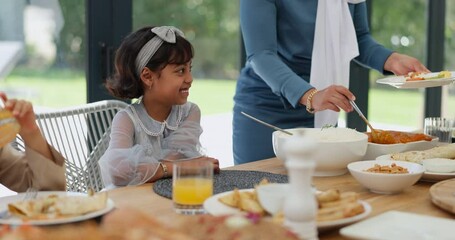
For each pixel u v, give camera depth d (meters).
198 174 1.42
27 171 1.65
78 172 2.14
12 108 1.54
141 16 3.10
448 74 2.23
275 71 2.24
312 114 2.57
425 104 4.66
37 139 1.60
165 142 2.03
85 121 2.20
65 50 2.91
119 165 1.81
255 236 0.98
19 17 2.80
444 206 1.44
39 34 2.86
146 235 0.94
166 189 1.64
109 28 2.97
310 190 1.08
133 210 1.02
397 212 1.31
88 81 2.95
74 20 2.91
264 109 2.53
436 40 4.66
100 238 0.94
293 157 1.05
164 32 2.01
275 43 2.35
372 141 2.08
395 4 4.29
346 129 1.96
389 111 4.29
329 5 2.47
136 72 2.03
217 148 3.43
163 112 2.06
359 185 1.73
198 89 3.34
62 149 2.12
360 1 2.55
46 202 1.37
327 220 1.25
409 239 1.16
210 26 3.36
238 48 3.49
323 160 1.81
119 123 1.96
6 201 1.48
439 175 1.73
